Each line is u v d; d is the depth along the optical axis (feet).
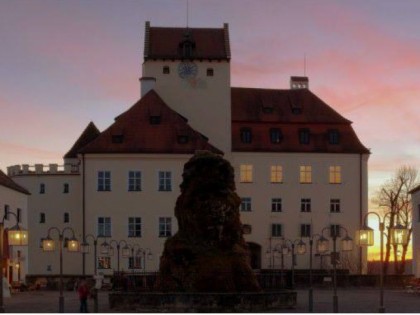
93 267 337.11
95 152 337.72
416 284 264.72
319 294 244.01
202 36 378.53
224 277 170.30
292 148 377.30
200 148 339.98
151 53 369.50
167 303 164.45
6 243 237.04
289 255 369.71
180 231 179.52
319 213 375.25
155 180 338.75
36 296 240.73
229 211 176.45
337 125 384.68
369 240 158.71
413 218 306.55
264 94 395.55
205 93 370.53
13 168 368.68
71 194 357.61
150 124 346.33
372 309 175.63
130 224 337.31
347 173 377.91
